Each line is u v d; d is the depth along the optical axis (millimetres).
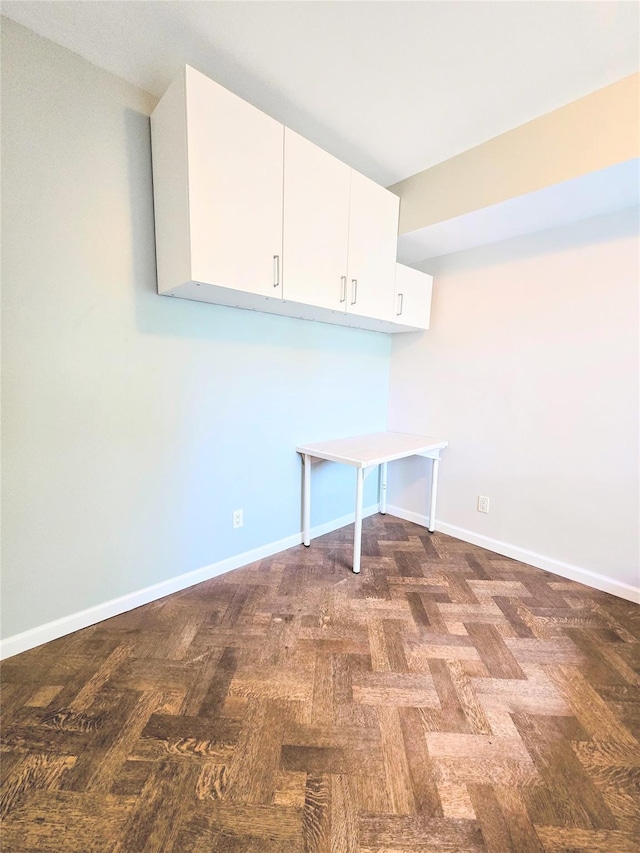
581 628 1865
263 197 1755
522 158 1934
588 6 1308
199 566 2238
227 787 1112
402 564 2496
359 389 3098
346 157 2246
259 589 2174
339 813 1054
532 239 2395
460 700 1432
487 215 2170
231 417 2281
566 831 1019
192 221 1542
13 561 1603
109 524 1860
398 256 2939
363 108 1850
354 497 3225
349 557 2594
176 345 1990
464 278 2766
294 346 2566
